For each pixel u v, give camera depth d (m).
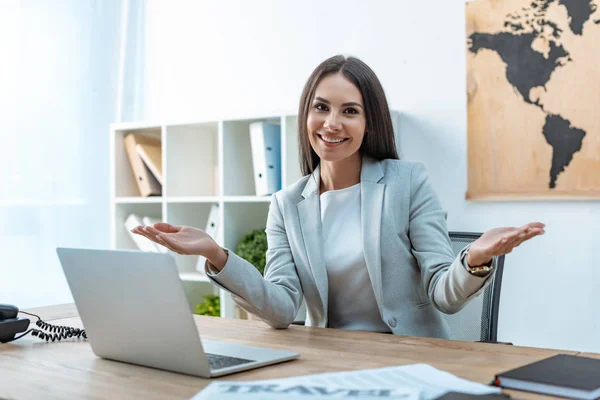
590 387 0.89
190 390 0.99
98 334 1.22
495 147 2.66
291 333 1.46
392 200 1.69
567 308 2.55
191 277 3.09
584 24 2.48
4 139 3.11
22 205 3.16
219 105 3.43
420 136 2.85
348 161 1.76
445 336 1.72
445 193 2.80
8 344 1.41
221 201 2.97
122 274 1.10
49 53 3.26
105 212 3.46
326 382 0.98
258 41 3.30
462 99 2.76
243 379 1.05
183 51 3.54
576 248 2.53
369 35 2.97
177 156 3.21
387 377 1.00
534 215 2.61
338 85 1.64
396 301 1.66
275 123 3.00
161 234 1.34
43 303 3.22
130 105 3.58
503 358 1.15
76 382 1.07
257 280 1.49
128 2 3.57
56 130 3.28
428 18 2.83
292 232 1.74
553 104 2.54
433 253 1.62
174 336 1.08
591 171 2.47
